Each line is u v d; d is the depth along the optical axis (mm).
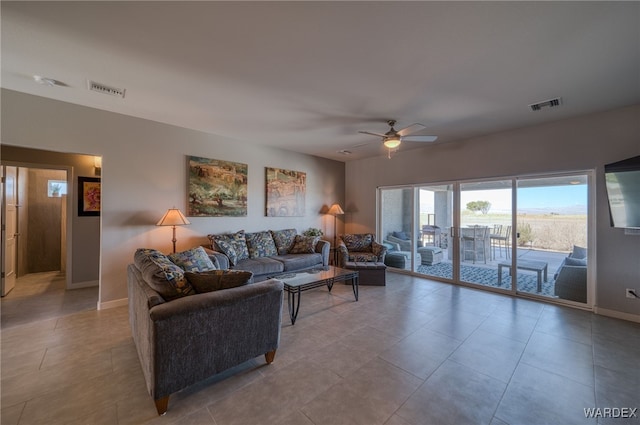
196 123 3887
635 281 3119
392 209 5891
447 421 1619
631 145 3150
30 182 5246
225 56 2221
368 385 1949
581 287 3527
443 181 4902
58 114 3131
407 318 3182
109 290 3484
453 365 2207
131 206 3646
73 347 2471
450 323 3043
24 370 2109
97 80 2635
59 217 5500
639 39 1937
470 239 4625
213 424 1590
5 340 2600
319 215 6117
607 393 1881
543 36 1929
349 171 6598
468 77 2520
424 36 1948
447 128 4004
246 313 2025
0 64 2361
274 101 3086
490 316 3248
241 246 4320
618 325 3002
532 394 1866
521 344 2562
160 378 1640
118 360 2264
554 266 3766
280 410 1700
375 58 2232
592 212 3438
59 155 4293
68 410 1694
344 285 4625
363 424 1588
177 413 1676
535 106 3172
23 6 1657
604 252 3312
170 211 3639
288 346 2512
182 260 3041
